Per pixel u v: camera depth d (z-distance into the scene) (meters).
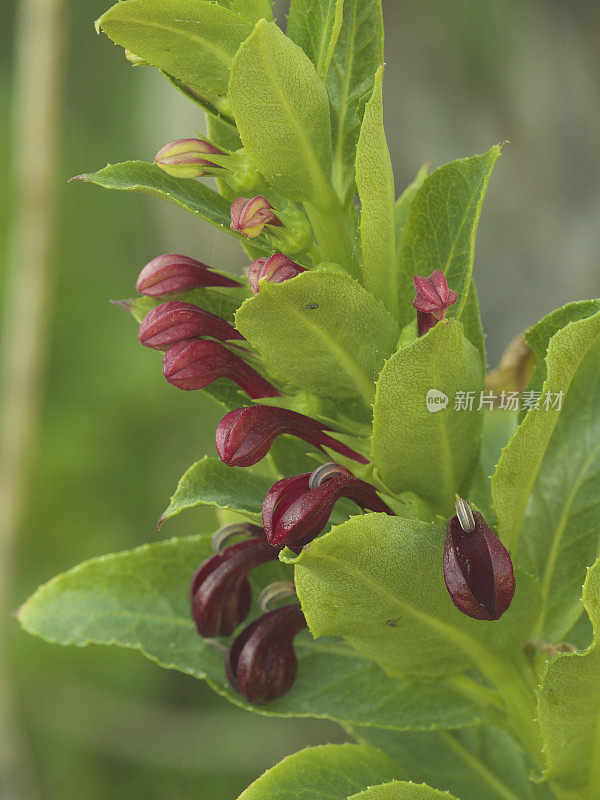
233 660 0.33
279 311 0.30
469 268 0.30
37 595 0.34
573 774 0.31
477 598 0.29
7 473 0.73
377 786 0.30
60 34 0.70
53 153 0.71
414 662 0.31
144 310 0.33
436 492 0.31
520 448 0.30
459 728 0.34
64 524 1.02
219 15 0.30
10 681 0.80
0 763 0.74
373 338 0.30
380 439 0.30
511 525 0.31
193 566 0.35
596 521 0.33
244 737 0.86
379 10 0.31
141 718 0.87
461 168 0.31
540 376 0.32
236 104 0.30
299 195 0.31
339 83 0.31
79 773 0.87
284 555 0.30
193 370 0.31
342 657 0.34
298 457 0.33
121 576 0.35
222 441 0.30
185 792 0.85
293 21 0.31
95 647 0.92
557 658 0.30
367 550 0.30
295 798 0.32
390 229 0.31
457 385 0.30
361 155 0.30
